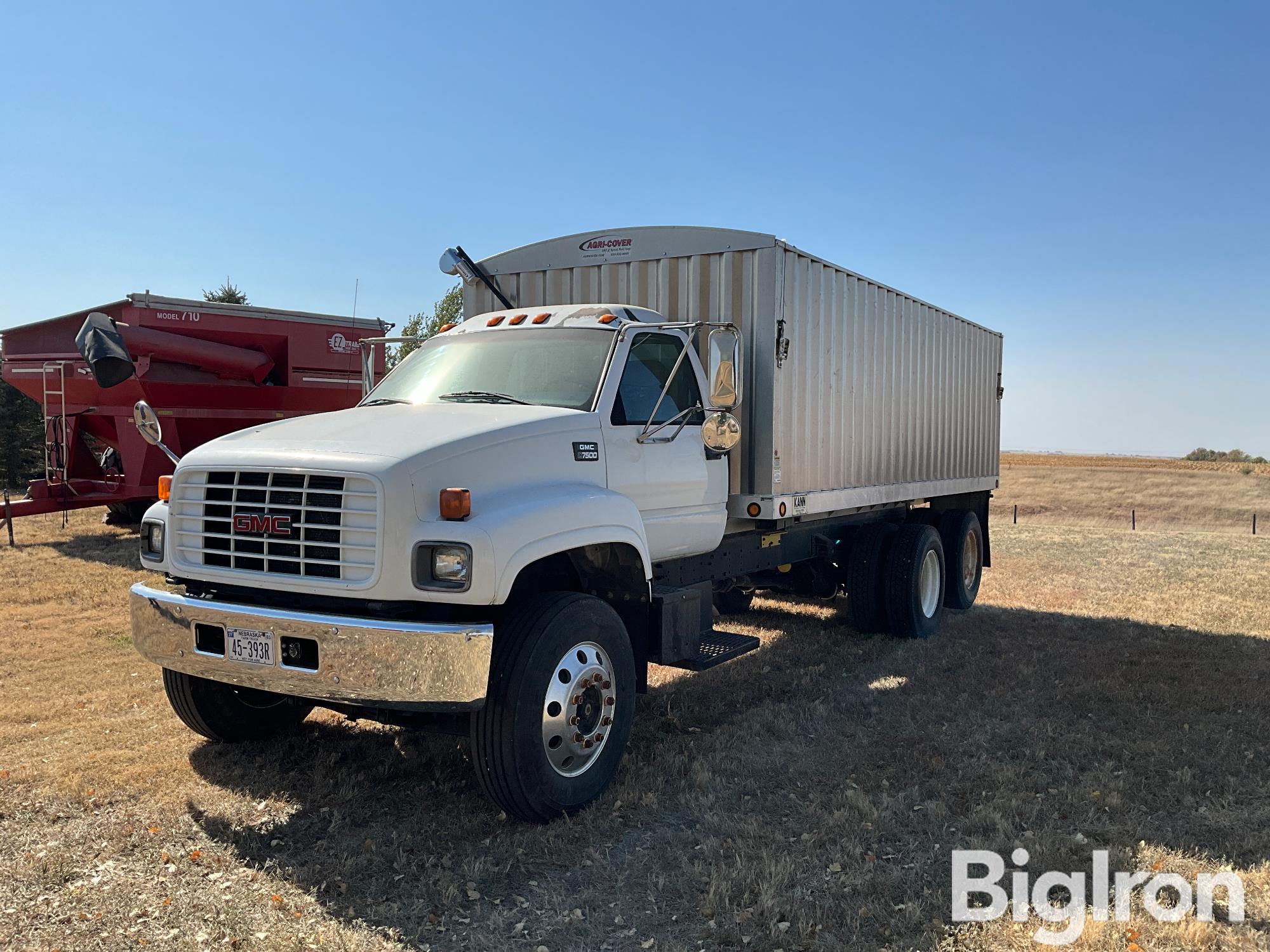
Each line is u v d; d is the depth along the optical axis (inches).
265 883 145.0
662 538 212.5
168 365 535.8
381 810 173.6
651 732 222.1
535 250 283.4
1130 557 611.5
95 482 577.0
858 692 257.4
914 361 359.3
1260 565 565.9
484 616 169.2
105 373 190.7
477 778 171.5
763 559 276.5
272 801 177.2
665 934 131.0
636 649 196.1
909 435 356.2
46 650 294.4
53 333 573.3
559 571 192.2
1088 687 259.3
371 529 151.6
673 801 179.0
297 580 157.1
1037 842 157.8
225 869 149.9
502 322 226.2
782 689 261.1
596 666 172.9
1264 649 314.7
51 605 364.2
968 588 403.9
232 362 549.0
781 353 248.5
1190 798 178.4
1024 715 234.2
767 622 362.3
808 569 341.4
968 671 280.5
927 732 219.0
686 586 231.5
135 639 176.2
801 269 261.9
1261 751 206.7
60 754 200.7
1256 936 129.7
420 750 207.8
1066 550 656.4
